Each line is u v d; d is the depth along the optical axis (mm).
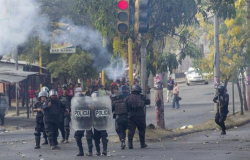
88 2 42875
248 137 43406
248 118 61969
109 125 32906
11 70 79062
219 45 62344
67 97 42969
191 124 57219
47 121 37375
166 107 83750
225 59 62344
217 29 57188
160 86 47500
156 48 46219
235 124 56344
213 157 30172
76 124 32781
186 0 42156
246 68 72312
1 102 63781
